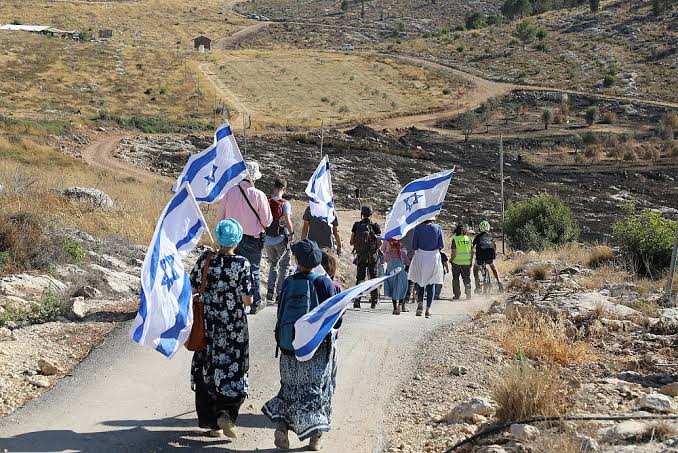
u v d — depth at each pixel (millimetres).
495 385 7406
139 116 89562
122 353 8945
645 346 9547
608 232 44094
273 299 12180
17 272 12312
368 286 6508
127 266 14562
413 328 11109
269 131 83000
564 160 76125
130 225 18422
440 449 6387
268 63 125812
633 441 5809
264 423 7168
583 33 141750
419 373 8727
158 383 8102
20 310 10219
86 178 36844
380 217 43812
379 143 76438
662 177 67250
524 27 144500
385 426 7117
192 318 6488
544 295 13422
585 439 5750
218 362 6590
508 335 9984
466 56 137000
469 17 169875
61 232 14773
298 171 58219
